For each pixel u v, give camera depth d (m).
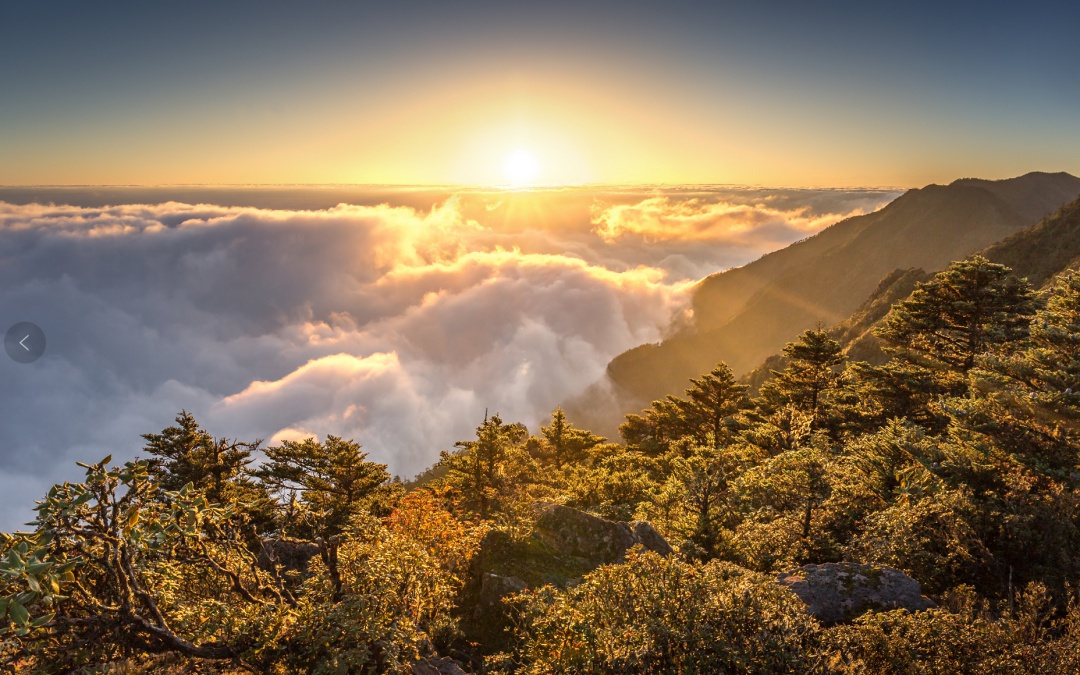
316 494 36.00
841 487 18.08
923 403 33.84
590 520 15.15
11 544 4.82
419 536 14.09
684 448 47.34
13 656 5.23
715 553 17.19
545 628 7.95
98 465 5.38
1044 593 10.11
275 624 6.07
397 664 6.30
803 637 7.70
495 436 29.61
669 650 7.29
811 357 42.38
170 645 5.78
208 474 33.53
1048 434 17.58
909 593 10.68
